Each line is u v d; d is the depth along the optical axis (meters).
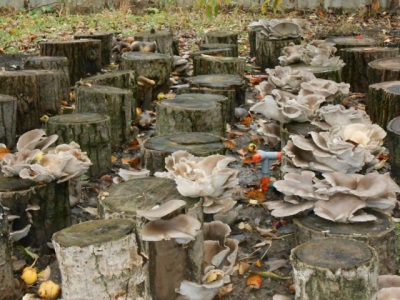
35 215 1.90
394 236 1.73
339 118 2.37
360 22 6.37
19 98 2.97
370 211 1.81
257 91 3.76
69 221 1.99
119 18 6.80
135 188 1.78
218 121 2.60
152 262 1.58
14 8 7.60
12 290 1.67
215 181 1.72
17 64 4.33
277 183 1.84
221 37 4.66
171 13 7.13
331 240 1.57
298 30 4.29
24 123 3.00
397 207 2.21
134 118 3.13
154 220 1.55
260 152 2.32
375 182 1.75
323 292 1.45
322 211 1.73
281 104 2.44
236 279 1.83
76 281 1.43
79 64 3.96
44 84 3.07
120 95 2.82
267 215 2.19
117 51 4.62
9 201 1.85
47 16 7.16
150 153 2.18
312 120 2.48
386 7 6.89
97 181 2.49
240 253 1.96
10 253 1.67
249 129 3.09
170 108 2.57
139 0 7.79
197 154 2.13
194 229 1.52
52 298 1.71
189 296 1.62
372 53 3.68
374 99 2.92
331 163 2.00
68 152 1.96
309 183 1.87
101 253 1.41
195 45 5.45
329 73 3.40
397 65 3.34
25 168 1.89
